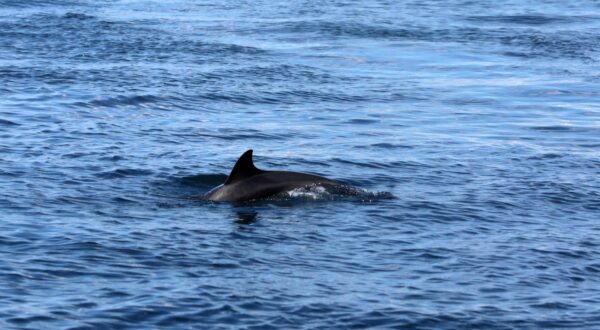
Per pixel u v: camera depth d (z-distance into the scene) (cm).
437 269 5066
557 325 4375
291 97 10656
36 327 4166
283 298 4575
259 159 7575
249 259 5109
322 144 8262
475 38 15775
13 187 6388
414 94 11112
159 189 6538
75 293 4556
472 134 8919
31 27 15350
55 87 10462
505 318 4431
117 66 12100
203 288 4666
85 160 7244
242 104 10150
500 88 11625
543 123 9556
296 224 5728
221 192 6222
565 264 5212
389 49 14575
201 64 12625
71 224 5609
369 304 4531
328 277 4888
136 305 4431
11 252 5075
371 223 5816
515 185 6900
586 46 15088
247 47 14300
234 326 4253
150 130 8594
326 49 14438
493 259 5247
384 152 7969
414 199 6406
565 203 6475
